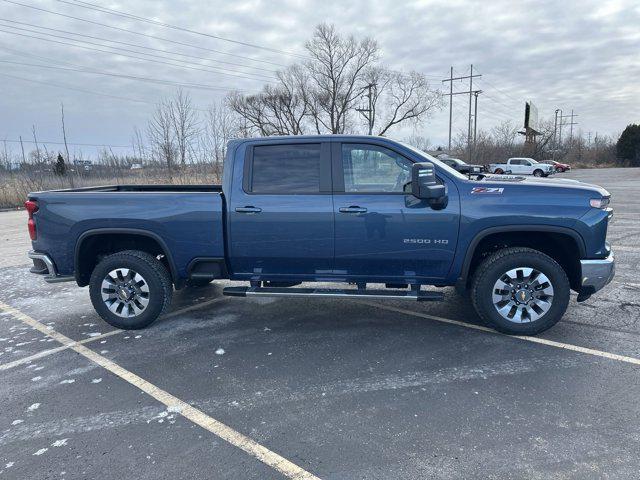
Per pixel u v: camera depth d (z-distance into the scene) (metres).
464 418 3.08
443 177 4.28
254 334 4.68
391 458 2.69
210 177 26.64
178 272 4.73
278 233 4.45
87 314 5.47
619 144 72.38
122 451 2.81
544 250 4.59
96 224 4.70
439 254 4.29
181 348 4.36
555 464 2.59
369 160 4.40
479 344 4.29
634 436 2.83
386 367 3.86
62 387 3.64
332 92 55.41
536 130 68.69
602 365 3.80
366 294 4.41
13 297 6.27
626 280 6.33
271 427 3.03
